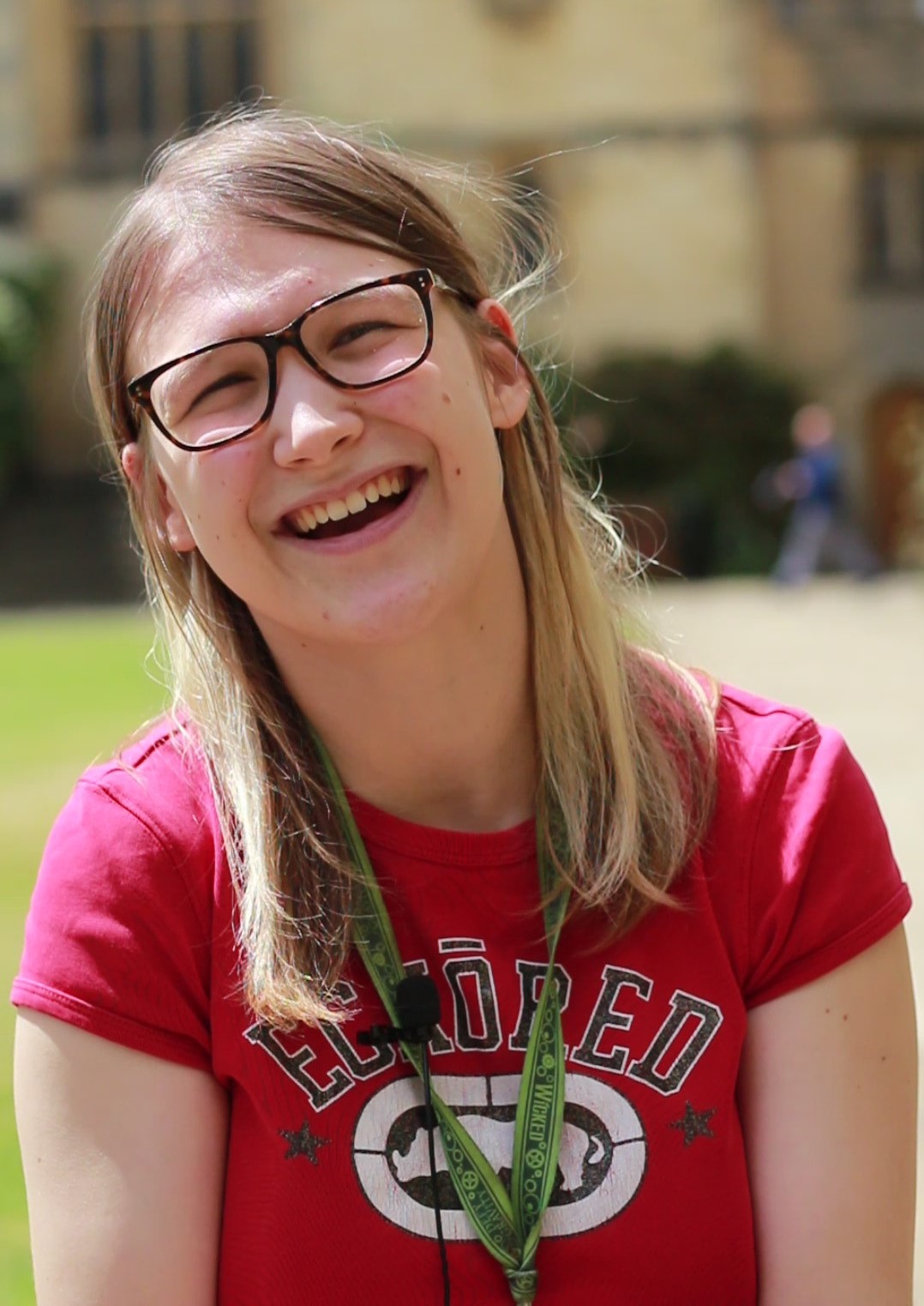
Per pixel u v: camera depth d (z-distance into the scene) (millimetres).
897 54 25625
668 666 1877
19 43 25688
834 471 18859
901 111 25656
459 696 1681
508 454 1787
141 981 1599
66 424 25406
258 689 1717
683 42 25141
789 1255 1636
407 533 1604
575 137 25203
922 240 25875
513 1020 1626
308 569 1610
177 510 1724
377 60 25266
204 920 1620
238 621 1737
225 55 25672
